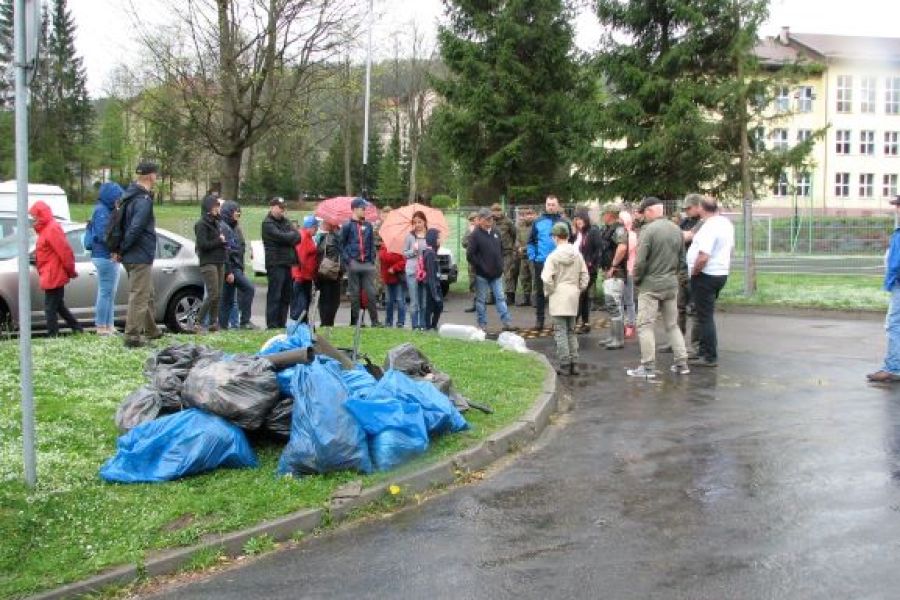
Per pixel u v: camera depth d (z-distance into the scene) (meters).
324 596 4.49
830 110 59.22
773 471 6.45
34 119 61.28
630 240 12.76
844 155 59.69
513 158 33.94
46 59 63.44
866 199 60.06
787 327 14.97
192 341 10.60
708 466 6.62
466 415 7.78
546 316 17.00
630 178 22.25
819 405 8.68
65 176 64.19
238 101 22.38
